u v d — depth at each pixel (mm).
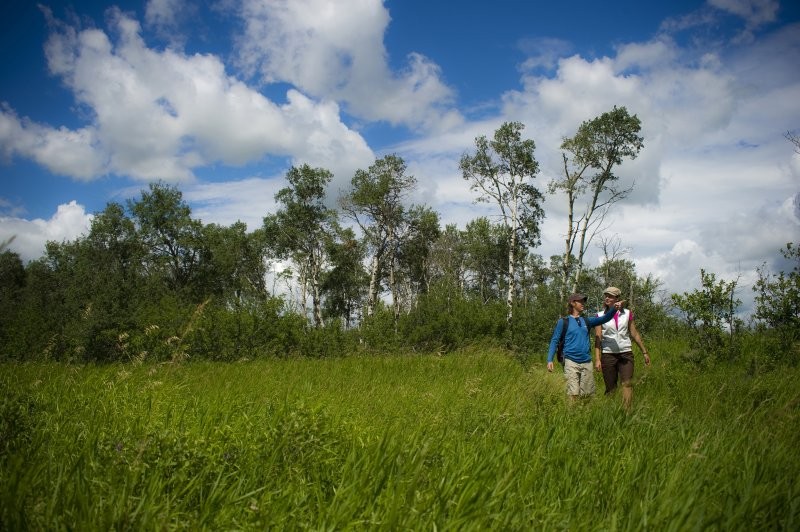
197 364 13562
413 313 26891
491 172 36469
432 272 53156
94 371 8047
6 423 3785
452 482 3137
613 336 8531
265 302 24469
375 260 43656
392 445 3703
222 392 6660
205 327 21672
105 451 3332
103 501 2637
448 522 2666
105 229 49656
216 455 3375
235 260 59469
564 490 3439
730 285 10836
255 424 4332
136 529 2467
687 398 7758
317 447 3617
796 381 7941
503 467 3602
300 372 11680
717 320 10820
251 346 22516
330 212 46000
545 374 9711
